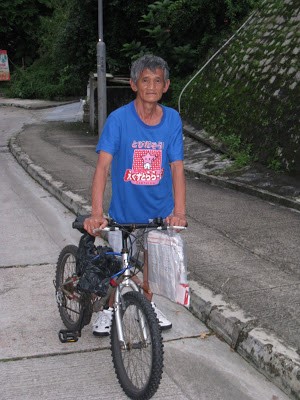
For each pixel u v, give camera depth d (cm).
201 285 476
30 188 1009
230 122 1147
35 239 684
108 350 402
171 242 322
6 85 3466
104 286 354
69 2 2003
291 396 338
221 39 1474
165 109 354
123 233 345
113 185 368
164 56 1614
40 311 469
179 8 1543
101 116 1493
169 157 356
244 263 534
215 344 408
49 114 2453
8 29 3434
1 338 419
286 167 898
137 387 335
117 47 1869
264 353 366
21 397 343
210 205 764
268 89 1059
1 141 1683
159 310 431
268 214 714
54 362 385
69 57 1984
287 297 450
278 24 1205
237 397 341
